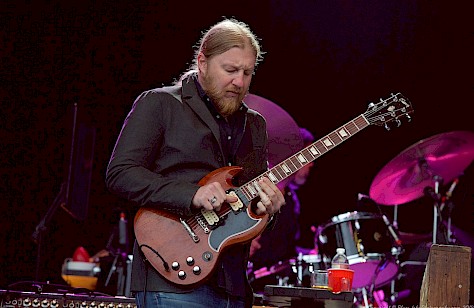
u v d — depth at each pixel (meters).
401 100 7.62
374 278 13.24
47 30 17.47
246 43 6.90
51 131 17.61
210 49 6.91
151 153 6.76
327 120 18.28
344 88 18.20
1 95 17.36
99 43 17.77
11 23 17.25
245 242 6.67
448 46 17.69
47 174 17.59
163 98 6.88
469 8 17.50
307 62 18.31
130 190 6.52
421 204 18.12
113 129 17.97
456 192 17.48
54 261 17.70
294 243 14.51
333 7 18.14
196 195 6.43
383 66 18.02
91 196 18.09
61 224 17.89
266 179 6.77
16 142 17.48
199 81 7.08
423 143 14.40
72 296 9.11
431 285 7.80
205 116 6.89
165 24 17.91
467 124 17.66
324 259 13.22
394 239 13.12
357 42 18.11
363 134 18.30
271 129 13.07
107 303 9.16
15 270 17.28
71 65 17.66
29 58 17.44
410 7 17.81
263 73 18.36
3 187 17.41
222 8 17.98
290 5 18.16
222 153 6.95
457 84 17.70
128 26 17.86
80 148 14.23
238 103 6.97
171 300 6.47
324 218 18.19
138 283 6.62
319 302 9.37
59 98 17.64
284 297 9.32
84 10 17.62
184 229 6.62
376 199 15.49
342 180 18.27
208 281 6.61
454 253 7.89
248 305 6.86
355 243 13.02
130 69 17.89
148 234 6.63
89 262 16.12
